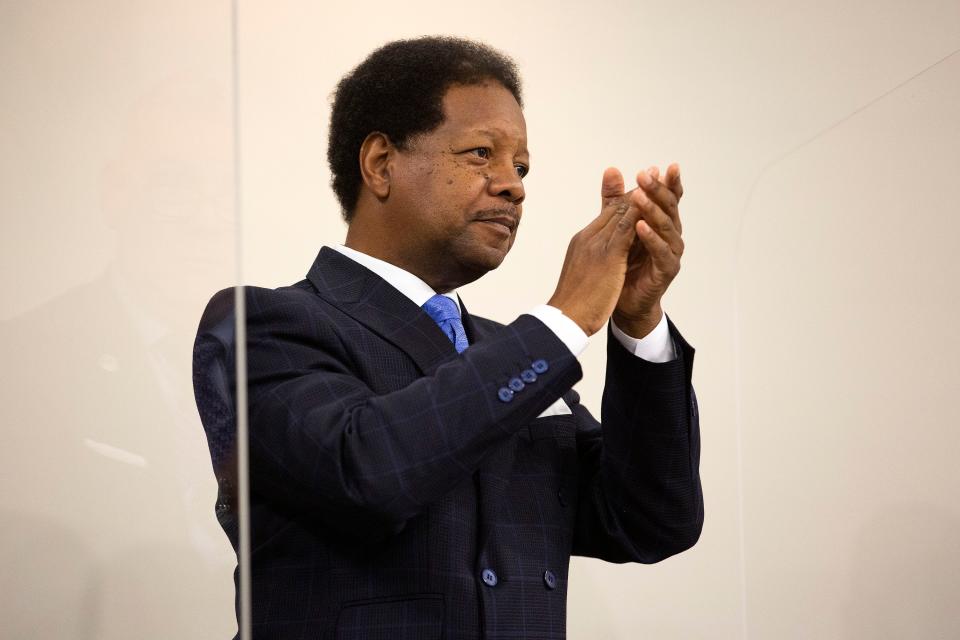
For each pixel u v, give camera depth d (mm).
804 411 2926
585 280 2170
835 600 2812
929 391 2684
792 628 2871
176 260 1562
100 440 1601
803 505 2891
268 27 3898
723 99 4402
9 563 1594
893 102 2779
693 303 4227
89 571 1589
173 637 1580
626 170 4270
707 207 4305
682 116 4359
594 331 2139
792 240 3002
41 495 1604
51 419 1606
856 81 4473
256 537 2174
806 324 2949
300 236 3795
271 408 2119
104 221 1599
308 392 2121
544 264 4129
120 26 1604
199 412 1569
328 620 2068
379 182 2445
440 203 2365
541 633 2158
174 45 1578
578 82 4289
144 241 1575
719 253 4281
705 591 4066
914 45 4516
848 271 2863
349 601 2078
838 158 2904
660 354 2375
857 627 2775
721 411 4176
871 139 2826
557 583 2260
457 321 2439
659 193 2199
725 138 4375
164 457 1594
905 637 2664
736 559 4098
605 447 2438
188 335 1552
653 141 4316
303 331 2232
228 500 1537
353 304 2344
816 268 2939
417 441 1999
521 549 2230
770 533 2945
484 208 2367
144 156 1585
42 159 1628
